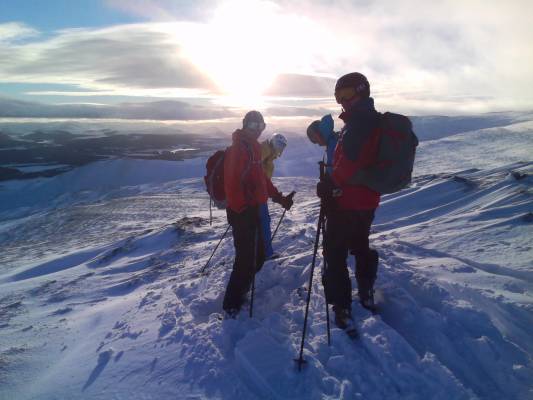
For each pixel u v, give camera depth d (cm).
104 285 641
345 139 278
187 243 841
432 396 237
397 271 382
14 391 306
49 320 478
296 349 290
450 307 307
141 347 324
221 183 372
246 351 286
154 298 442
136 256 839
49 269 928
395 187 279
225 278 459
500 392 239
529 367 252
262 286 424
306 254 508
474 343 267
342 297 305
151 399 263
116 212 2789
